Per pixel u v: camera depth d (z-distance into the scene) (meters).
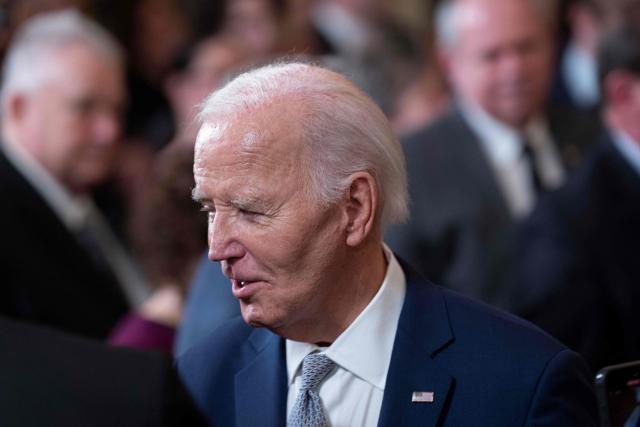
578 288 7.59
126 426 4.14
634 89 8.03
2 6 12.16
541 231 7.88
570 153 10.45
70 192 9.61
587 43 13.80
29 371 4.27
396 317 5.12
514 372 4.94
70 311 9.08
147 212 7.78
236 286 4.94
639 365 4.98
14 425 4.16
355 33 14.52
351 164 4.86
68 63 9.53
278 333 5.07
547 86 10.37
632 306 7.56
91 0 13.58
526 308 7.71
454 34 10.16
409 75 13.82
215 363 5.39
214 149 4.81
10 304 8.86
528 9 10.02
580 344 7.56
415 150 9.67
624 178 7.97
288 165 4.78
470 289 9.12
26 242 8.98
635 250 7.70
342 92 4.91
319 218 4.82
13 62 9.67
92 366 4.30
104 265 9.69
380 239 5.11
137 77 13.81
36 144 9.42
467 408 4.93
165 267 7.73
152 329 7.64
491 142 9.92
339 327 5.05
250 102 4.84
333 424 5.02
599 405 4.83
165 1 14.09
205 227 7.71
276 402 5.12
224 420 5.25
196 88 12.55
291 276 4.86
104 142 9.67
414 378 4.99
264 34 14.34
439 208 9.37
